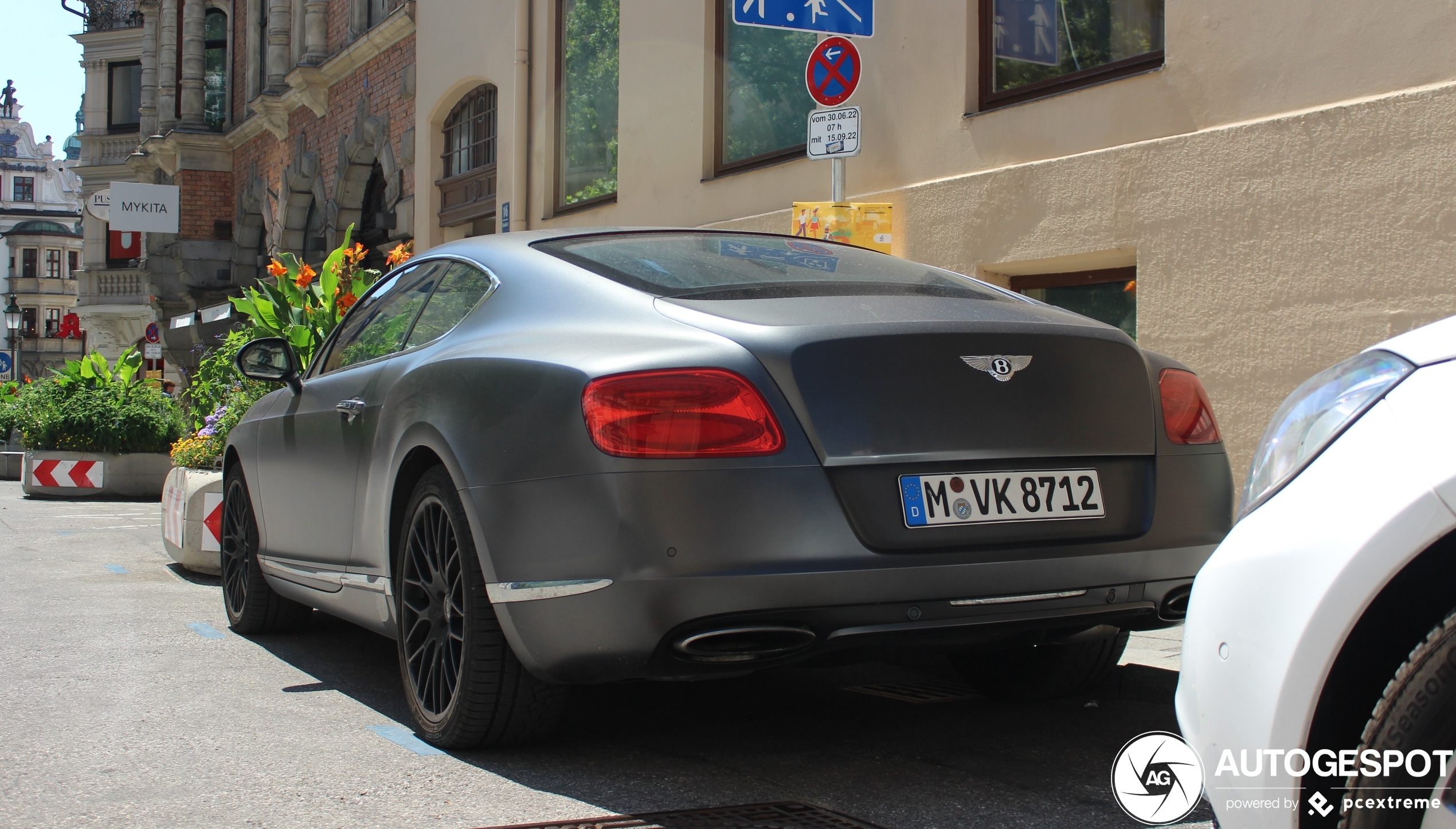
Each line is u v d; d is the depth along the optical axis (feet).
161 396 51.19
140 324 132.77
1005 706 13.33
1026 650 13.33
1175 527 10.33
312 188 68.13
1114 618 10.20
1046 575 9.70
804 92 30.76
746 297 10.55
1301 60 19.56
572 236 13.04
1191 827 9.18
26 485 48.80
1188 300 20.97
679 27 34.37
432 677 11.48
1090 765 10.91
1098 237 22.48
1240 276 20.20
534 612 9.85
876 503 9.36
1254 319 20.01
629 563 9.18
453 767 10.82
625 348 9.87
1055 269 24.53
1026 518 9.75
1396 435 6.04
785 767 10.86
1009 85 25.07
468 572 10.62
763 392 9.32
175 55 91.76
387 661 16.08
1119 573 10.01
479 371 10.89
